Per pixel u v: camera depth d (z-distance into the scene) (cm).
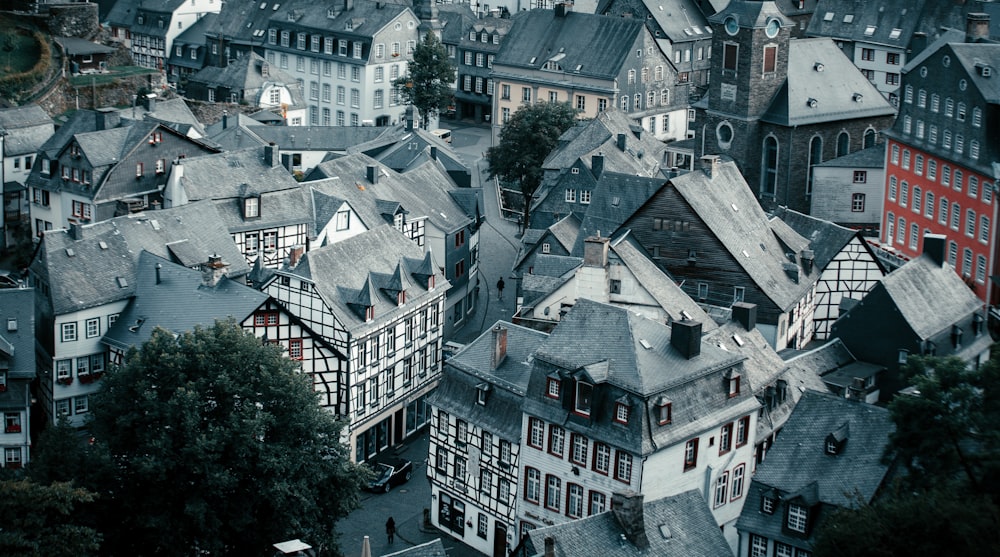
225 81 19988
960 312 11794
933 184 14462
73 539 8019
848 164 15862
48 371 11106
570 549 7188
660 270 11550
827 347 11344
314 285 10919
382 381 11438
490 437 9750
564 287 11281
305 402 9281
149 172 14012
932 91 14388
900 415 7725
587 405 9031
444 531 10294
